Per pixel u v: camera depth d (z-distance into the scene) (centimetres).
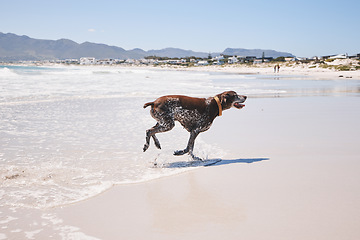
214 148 706
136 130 885
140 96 1744
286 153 659
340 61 8544
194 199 428
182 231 339
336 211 382
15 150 667
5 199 423
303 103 1497
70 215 379
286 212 381
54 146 706
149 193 451
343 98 1709
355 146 711
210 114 631
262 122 1014
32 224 355
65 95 1717
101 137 798
